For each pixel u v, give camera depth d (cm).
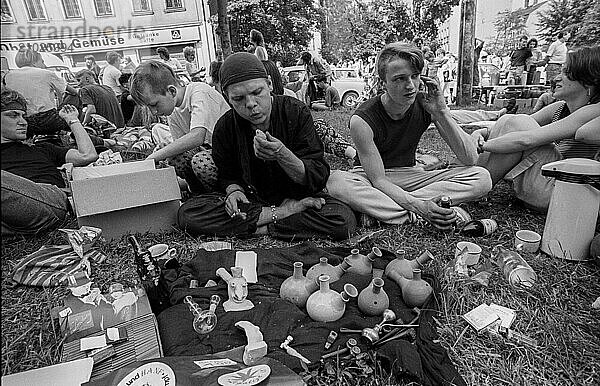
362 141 249
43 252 221
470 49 955
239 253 205
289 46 1995
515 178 265
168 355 136
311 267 186
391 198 250
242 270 178
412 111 255
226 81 219
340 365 131
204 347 137
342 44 2086
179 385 104
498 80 1198
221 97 318
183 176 311
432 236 237
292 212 246
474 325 152
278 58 1923
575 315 160
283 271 194
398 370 126
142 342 139
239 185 264
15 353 148
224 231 249
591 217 196
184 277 189
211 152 284
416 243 229
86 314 159
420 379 124
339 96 1128
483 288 178
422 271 182
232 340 141
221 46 857
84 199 236
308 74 1065
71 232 220
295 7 1991
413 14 1513
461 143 256
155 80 288
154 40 1125
